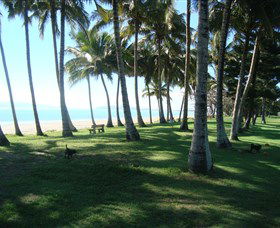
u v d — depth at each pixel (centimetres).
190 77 4384
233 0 1903
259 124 4406
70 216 671
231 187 908
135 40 2923
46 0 2584
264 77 3303
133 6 2258
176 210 719
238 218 685
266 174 1075
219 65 1606
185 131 2353
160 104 3625
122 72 1752
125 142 1694
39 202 743
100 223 641
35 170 1020
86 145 1573
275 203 792
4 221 641
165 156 1286
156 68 3900
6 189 834
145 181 938
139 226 633
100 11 2183
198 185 913
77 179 938
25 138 2142
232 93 3631
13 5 2517
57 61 2733
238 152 1488
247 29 2089
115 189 862
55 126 5956
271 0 1788
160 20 2830
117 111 3891
